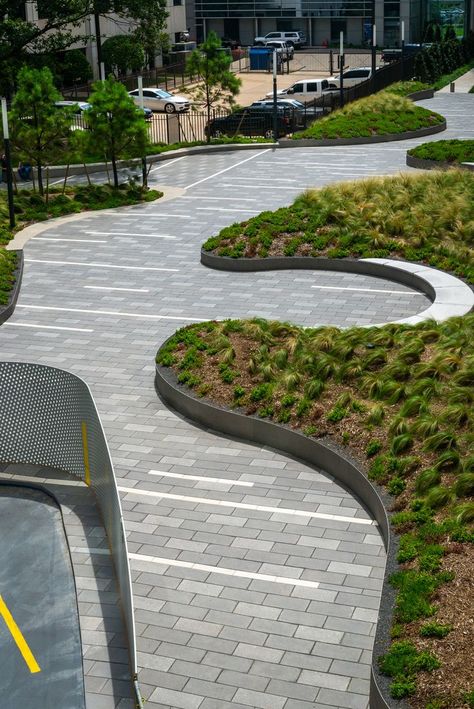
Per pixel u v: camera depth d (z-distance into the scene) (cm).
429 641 1084
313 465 1605
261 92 6669
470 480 1367
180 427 1747
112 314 2312
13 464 1642
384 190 2972
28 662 1169
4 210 3212
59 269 2686
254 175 3841
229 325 2011
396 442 1510
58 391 1553
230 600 1262
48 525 1458
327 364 1767
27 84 3278
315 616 1224
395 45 8519
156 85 6700
